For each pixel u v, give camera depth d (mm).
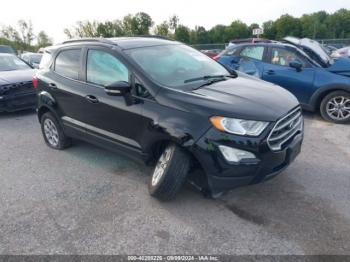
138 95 3338
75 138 4477
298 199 3285
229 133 2768
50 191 3693
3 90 6594
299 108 3314
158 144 3262
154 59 3664
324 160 4180
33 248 2762
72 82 4168
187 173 3094
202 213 3123
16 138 5582
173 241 2756
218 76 3793
